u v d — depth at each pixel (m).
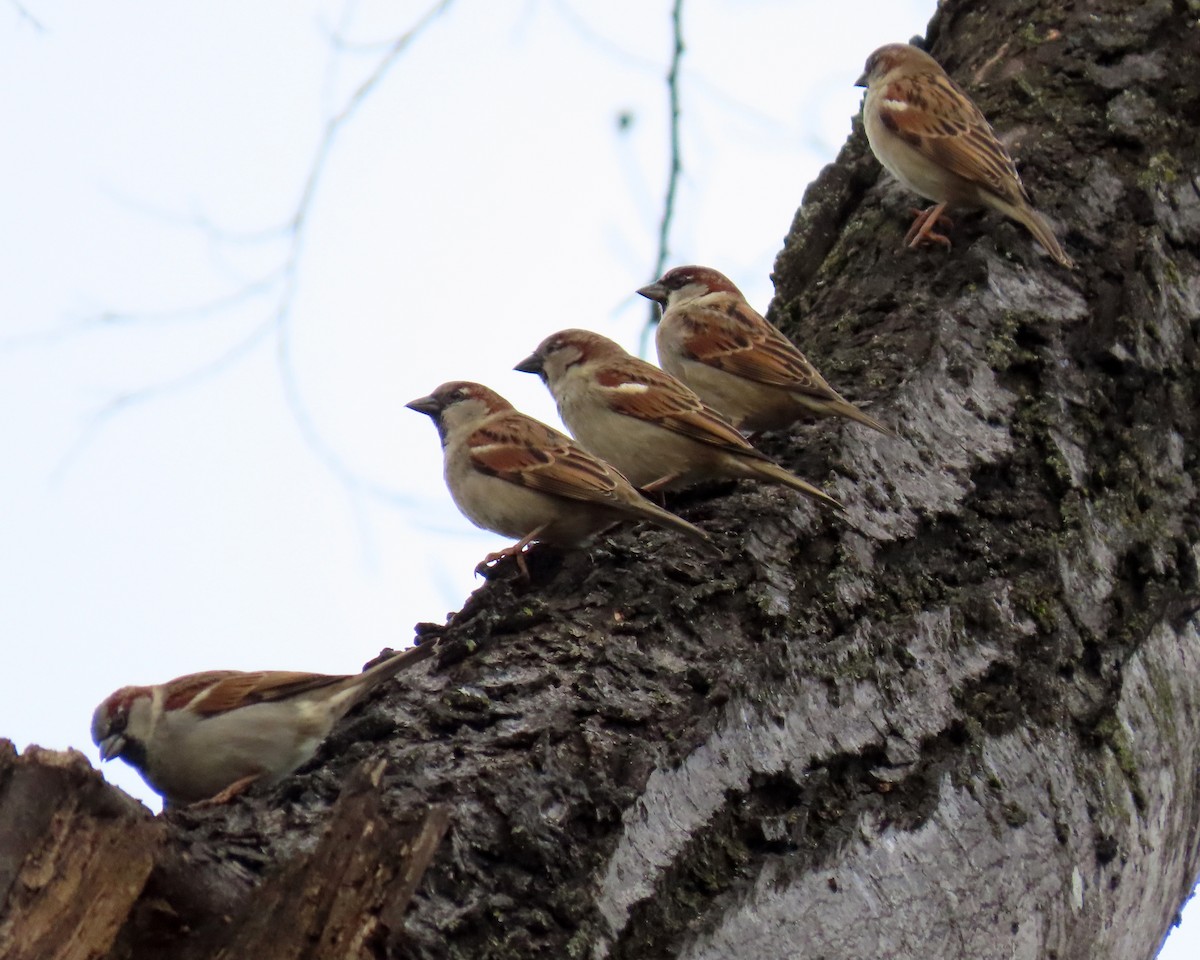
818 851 5.75
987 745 6.44
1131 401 8.85
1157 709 7.27
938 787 6.14
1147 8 11.51
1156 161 10.36
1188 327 9.50
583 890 5.34
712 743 5.97
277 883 4.65
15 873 4.65
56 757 4.70
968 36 12.76
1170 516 8.28
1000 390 8.63
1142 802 6.80
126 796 4.77
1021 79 11.48
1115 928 6.40
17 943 4.62
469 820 5.47
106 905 4.66
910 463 8.03
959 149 10.62
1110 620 7.45
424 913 5.13
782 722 6.17
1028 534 7.72
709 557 7.37
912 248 10.47
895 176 11.36
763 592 6.97
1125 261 9.59
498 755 5.83
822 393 8.84
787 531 7.49
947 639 6.91
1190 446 8.96
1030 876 6.09
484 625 6.86
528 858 5.39
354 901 4.54
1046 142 10.72
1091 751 6.78
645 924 5.36
